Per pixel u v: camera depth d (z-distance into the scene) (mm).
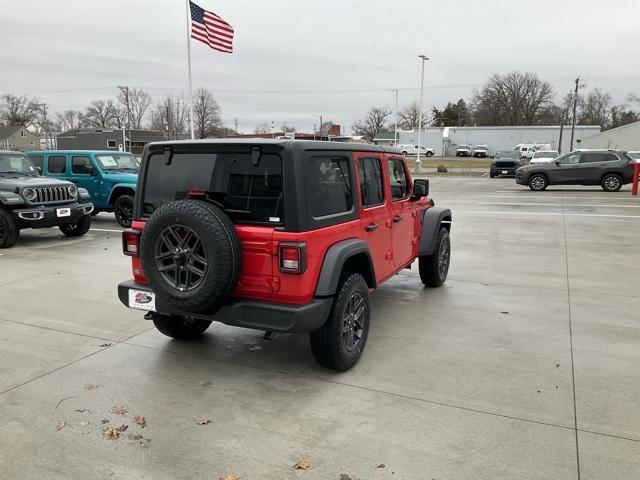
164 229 3555
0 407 3504
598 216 13367
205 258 3457
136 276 4160
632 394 3693
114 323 5219
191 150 3832
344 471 2807
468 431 3205
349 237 4105
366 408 3494
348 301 3961
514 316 5477
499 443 3072
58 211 9797
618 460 2900
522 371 4090
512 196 19047
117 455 2955
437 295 6301
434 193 20531
